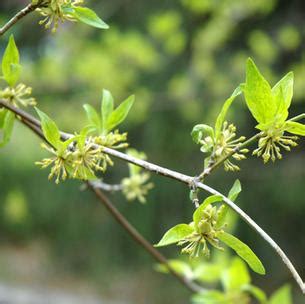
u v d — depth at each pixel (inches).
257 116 52.9
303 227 294.4
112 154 55.9
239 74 239.6
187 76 241.9
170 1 268.1
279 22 268.5
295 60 268.4
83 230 306.7
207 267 96.2
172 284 338.6
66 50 223.6
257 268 50.1
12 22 55.8
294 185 280.8
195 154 282.7
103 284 348.8
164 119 274.1
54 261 348.5
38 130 70.9
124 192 86.3
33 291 364.8
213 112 232.2
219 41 231.6
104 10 260.5
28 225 321.7
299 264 307.1
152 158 283.7
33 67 214.5
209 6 215.6
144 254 308.5
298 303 306.2
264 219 291.0
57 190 289.3
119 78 215.5
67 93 239.9
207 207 51.4
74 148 57.6
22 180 277.1
